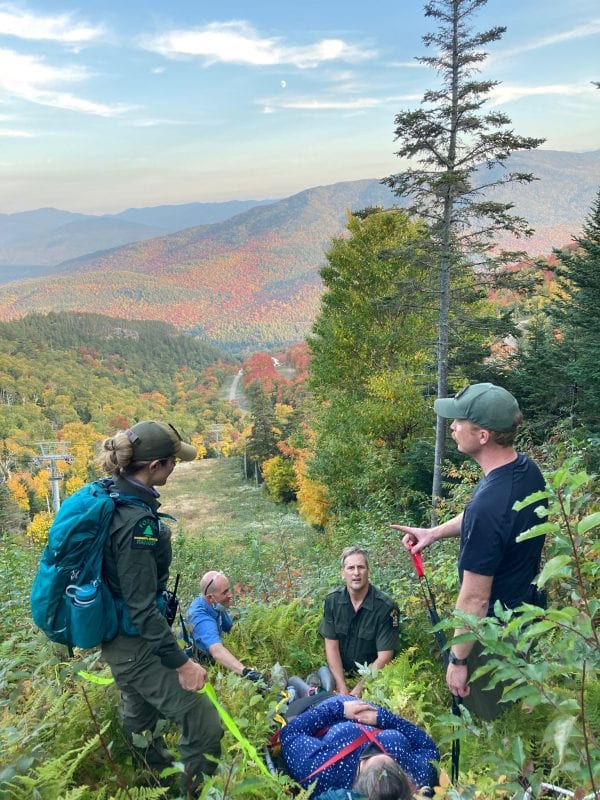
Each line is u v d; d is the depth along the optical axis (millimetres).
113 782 3018
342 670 4559
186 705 2744
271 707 3184
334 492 29375
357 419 30531
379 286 34594
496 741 2621
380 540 7695
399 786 2432
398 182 23516
